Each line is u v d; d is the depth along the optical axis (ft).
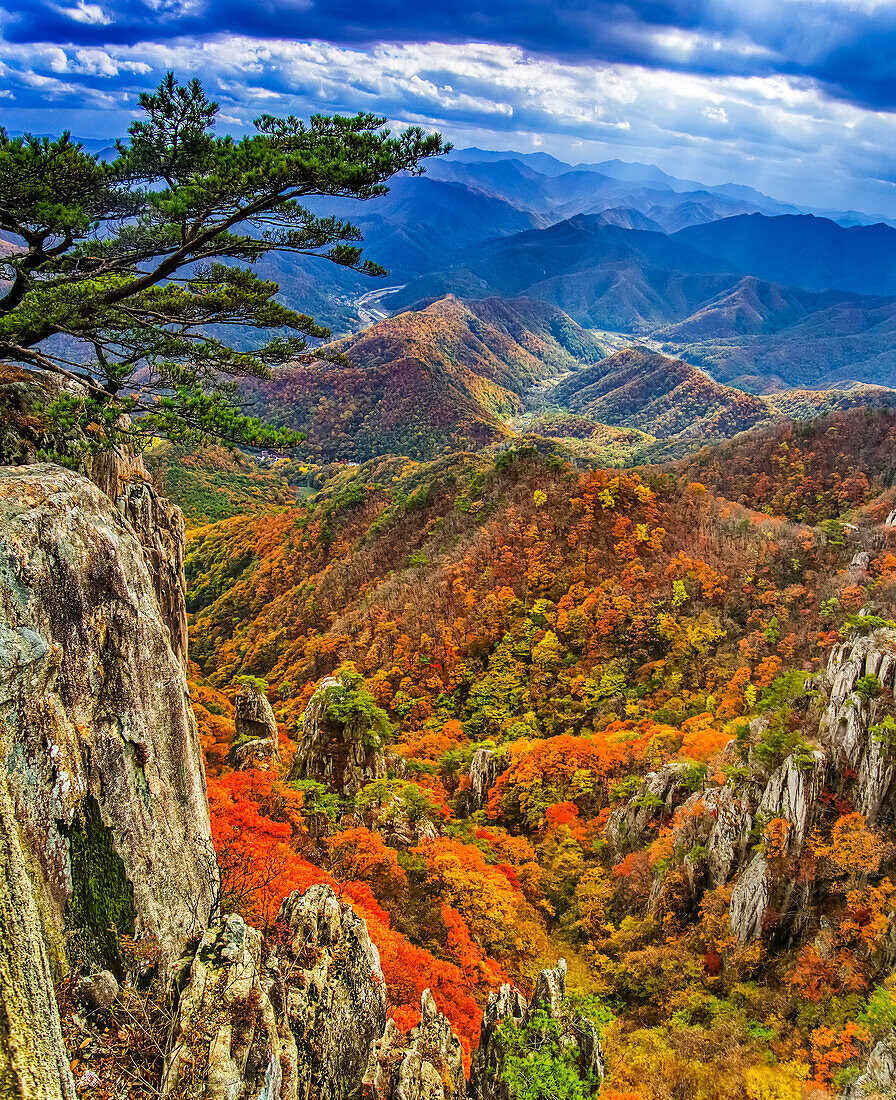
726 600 346.33
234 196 68.54
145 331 76.79
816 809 150.20
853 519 434.71
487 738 291.38
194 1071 45.29
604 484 427.74
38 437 61.62
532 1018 86.84
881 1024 112.78
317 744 189.78
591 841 198.08
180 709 57.72
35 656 43.86
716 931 148.66
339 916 76.33
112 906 48.62
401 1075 67.62
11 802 40.22
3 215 74.28
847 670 162.81
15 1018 34.58
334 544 564.71
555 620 356.79
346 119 70.79
